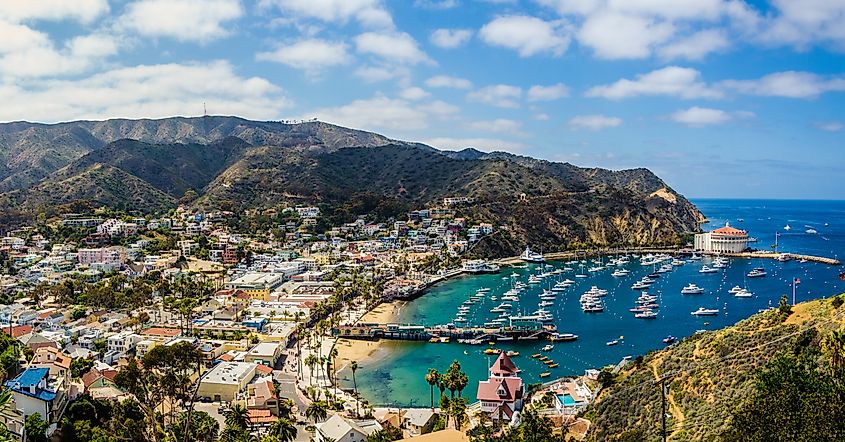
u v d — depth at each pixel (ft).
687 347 474.08
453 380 551.18
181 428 426.10
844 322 378.94
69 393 438.40
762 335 424.05
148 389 397.19
